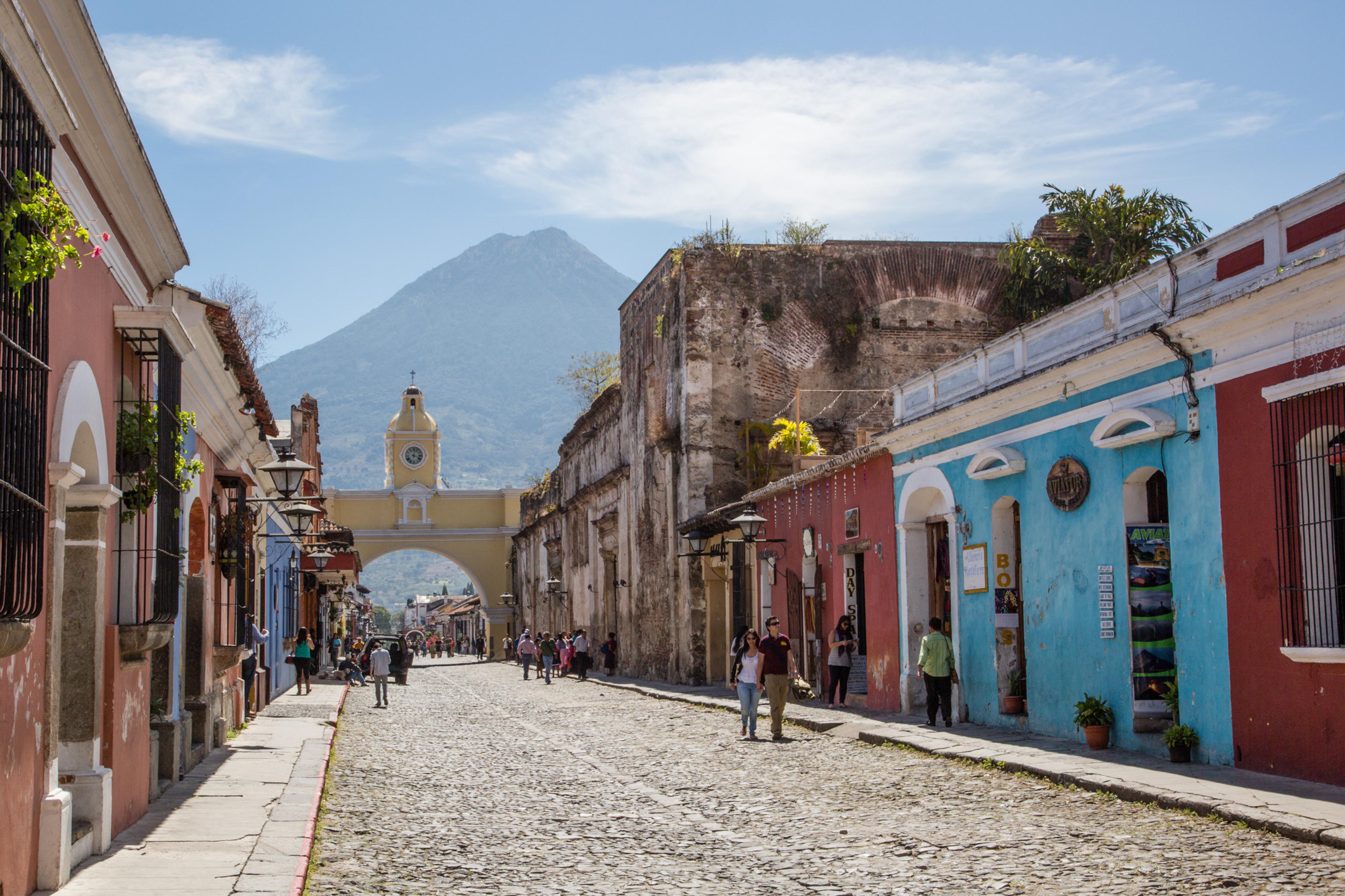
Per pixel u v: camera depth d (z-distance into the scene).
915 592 19.52
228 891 7.26
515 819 10.36
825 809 10.49
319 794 11.55
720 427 31.77
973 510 17.30
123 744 9.49
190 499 12.98
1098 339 14.24
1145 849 8.21
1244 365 11.41
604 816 10.40
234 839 9.08
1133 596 13.27
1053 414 15.09
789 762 14.07
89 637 8.55
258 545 22.19
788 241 33.09
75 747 8.51
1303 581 10.62
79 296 8.06
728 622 30.64
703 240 32.69
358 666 37.97
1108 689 13.72
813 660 23.91
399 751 16.50
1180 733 12.14
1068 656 14.69
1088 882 7.32
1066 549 14.75
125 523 9.48
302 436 34.88
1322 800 9.38
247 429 16.89
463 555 71.69
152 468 9.51
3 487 6.04
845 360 32.25
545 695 30.61
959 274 32.75
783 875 7.84
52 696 7.42
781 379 32.06
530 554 64.75
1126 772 11.27
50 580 7.36
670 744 16.70
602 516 44.12
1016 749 13.65
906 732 16.12
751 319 32.19
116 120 8.23
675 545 32.81
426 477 72.88
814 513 24.20
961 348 32.50
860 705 21.42
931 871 7.81
